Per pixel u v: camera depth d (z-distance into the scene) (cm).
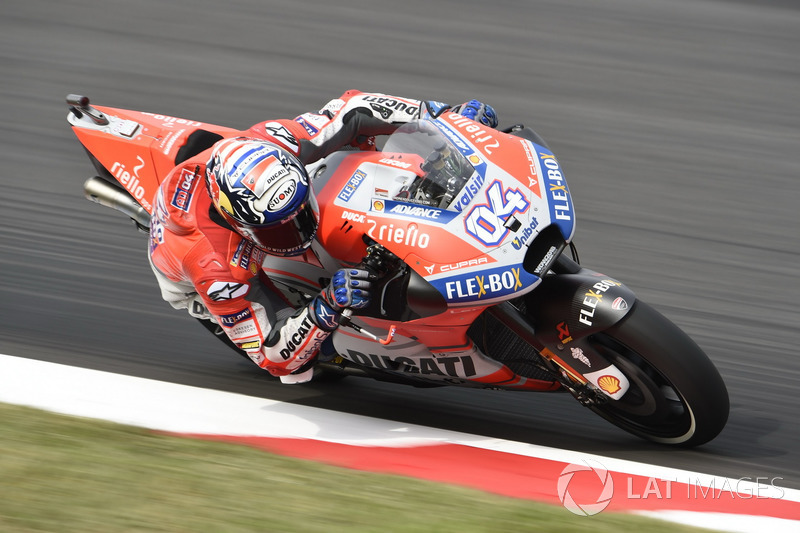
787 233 2300
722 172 2633
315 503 1161
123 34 3566
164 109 2961
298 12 3869
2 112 2877
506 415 1583
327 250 1407
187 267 1356
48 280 2036
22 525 1098
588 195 2462
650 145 2792
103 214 2325
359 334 1484
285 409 1538
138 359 1762
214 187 1302
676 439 1417
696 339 1847
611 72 3375
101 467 1249
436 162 1359
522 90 3183
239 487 1202
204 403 1541
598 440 1482
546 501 1210
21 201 2362
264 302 1403
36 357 1747
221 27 3672
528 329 1365
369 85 3188
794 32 3878
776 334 1873
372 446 1399
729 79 3362
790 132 2939
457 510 1148
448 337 1398
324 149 1506
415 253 1303
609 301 1309
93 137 1642
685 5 4175
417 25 3784
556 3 4103
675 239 2247
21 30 3556
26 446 1305
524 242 1286
